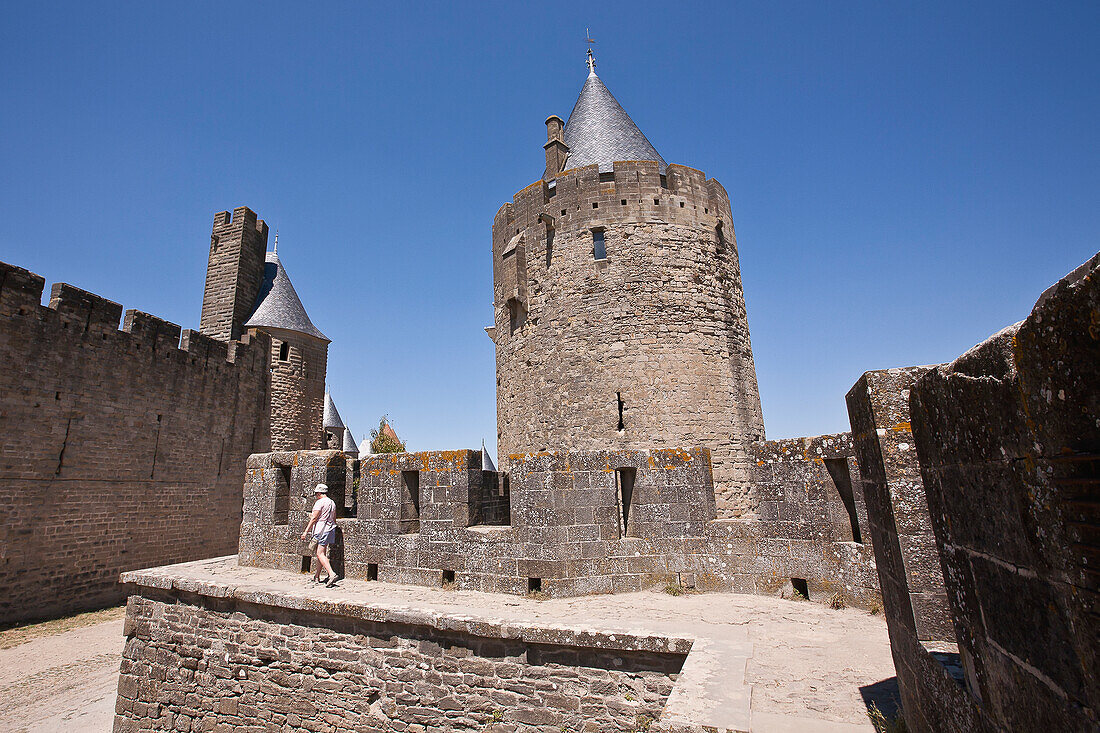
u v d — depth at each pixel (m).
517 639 6.22
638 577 8.09
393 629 6.98
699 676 4.41
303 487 9.86
